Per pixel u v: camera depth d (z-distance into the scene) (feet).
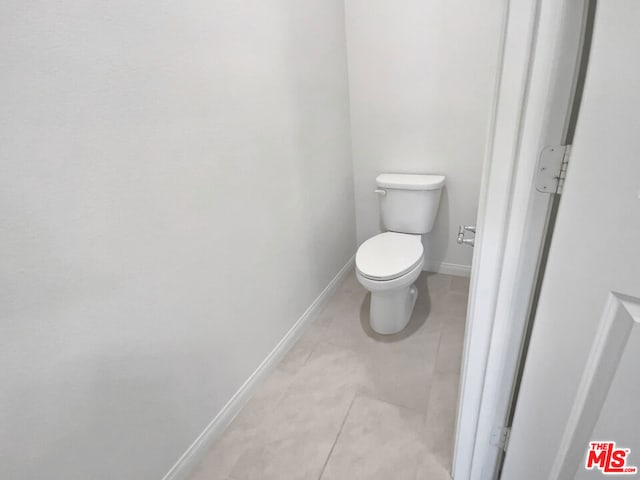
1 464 2.30
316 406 4.61
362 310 6.57
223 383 4.26
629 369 2.05
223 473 3.86
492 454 3.26
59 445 2.60
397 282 5.00
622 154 1.73
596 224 1.92
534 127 2.02
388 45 6.14
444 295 6.83
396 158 6.94
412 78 6.22
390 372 5.08
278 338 5.32
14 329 2.25
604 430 2.29
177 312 3.46
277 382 5.03
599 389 2.23
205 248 3.69
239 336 4.44
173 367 3.51
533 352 2.46
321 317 6.43
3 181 2.09
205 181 3.57
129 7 2.63
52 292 2.42
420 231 6.63
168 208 3.20
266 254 4.75
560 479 2.72
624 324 1.99
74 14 2.30
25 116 2.14
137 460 3.26
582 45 1.89
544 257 2.44
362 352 5.52
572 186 1.94
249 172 4.20
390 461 3.85
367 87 6.57
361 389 4.82
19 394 2.32
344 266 7.57
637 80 1.59
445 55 5.86
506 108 2.04
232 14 3.60
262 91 4.22
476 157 6.35
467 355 2.87
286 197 5.04
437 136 6.46
